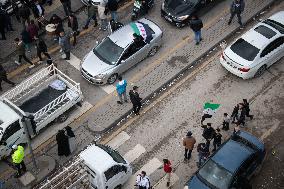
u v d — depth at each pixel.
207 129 18.30
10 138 18.50
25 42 22.97
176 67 22.61
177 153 19.34
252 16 25.23
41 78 20.78
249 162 17.59
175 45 23.73
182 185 18.34
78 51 23.64
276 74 22.31
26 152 19.30
